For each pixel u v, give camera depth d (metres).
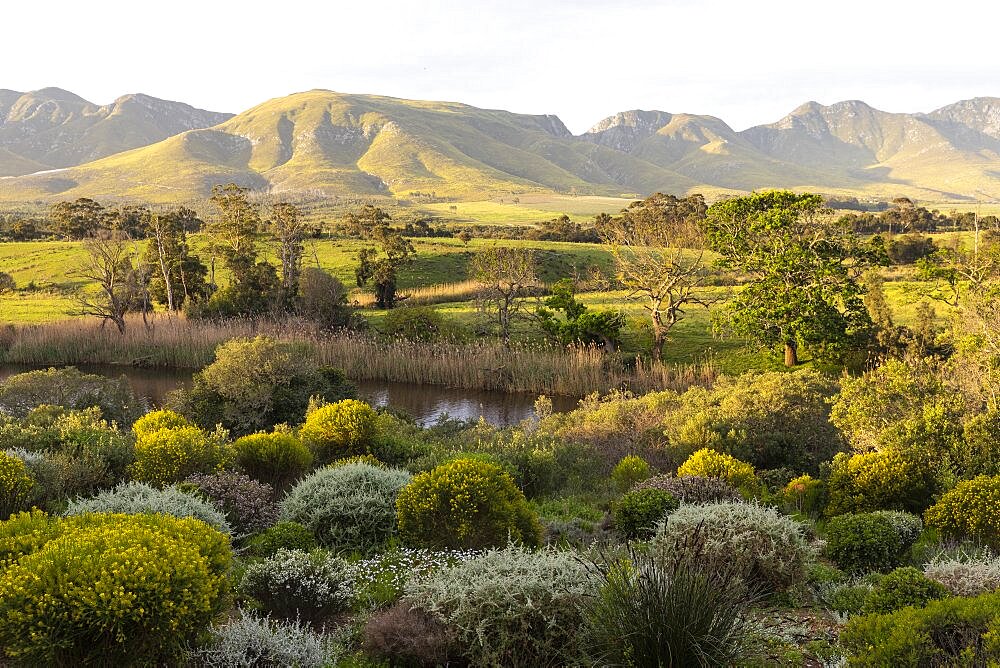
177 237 69.38
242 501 10.65
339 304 49.62
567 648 5.74
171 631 5.43
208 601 5.66
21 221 101.62
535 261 66.12
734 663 5.30
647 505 10.30
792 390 18.20
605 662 5.36
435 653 5.91
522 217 187.00
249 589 7.09
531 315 46.09
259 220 87.44
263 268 54.81
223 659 5.66
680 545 7.75
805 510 12.30
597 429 20.14
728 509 8.48
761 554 7.76
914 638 5.28
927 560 8.74
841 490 11.72
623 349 40.91
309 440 16.58
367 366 38.75
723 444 16.41
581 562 6.29
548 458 14.77
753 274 38.62
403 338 42.31
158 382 37.38
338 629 6.64
